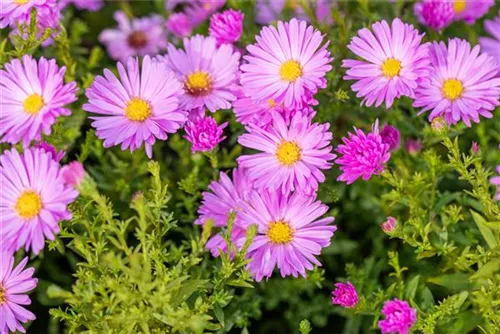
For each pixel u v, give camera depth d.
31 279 0.56
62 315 0.56
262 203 0.57
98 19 0.74
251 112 0.58
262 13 0.69
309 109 0.57
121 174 0.64
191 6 0.73
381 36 0.58
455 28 0.68
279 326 0.64
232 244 0.55
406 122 0.62
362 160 0.56
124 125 0.58
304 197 0.57
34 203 0.54
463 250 0.60
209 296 0.58
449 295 0.60
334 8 0.63
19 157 0.55
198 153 0.62
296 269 0.56
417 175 0.59
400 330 0.55
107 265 0.56
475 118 0.57
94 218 0.56
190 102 0.60
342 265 0.65
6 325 0.56
